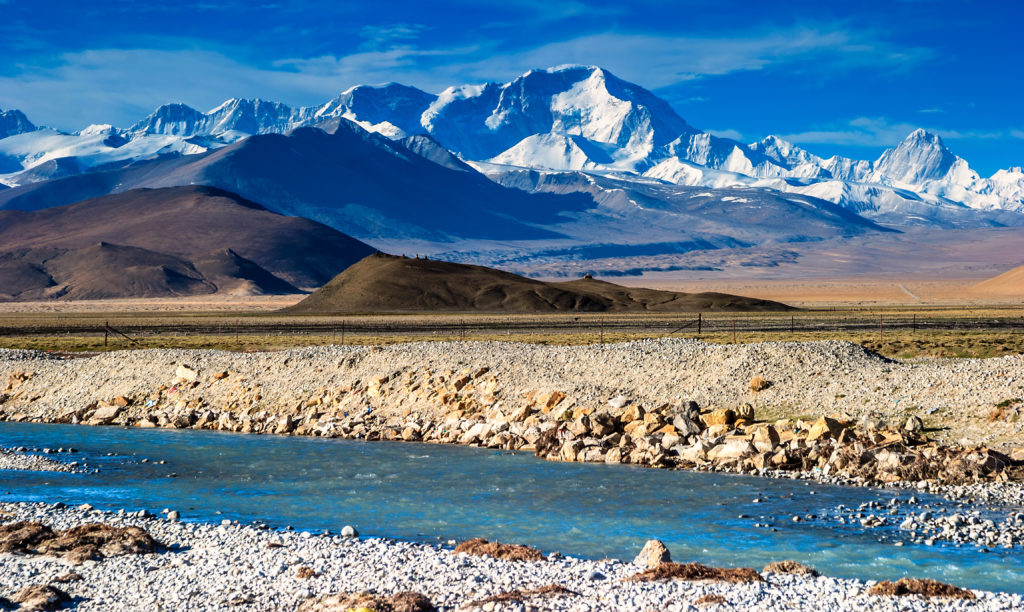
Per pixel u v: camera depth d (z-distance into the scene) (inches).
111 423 2373.3
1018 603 795.4
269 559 989.2
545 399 2121.1
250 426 2224.4
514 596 818.8
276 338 4466.0
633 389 2187.5
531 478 1537.9
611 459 1694.1
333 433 2103.8
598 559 1032.8
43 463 1711.4
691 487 1441.9
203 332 5226.4
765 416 1943.9
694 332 4591.5
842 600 804.0
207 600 842.8
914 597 812.0
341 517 1263.5
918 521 1192.2
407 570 934.4
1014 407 1707.7
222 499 1392.7
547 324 5821.9
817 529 1163.9
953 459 1459.2
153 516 1251.2
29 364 2955.2
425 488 1462.8
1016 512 1231.5
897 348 3260.3
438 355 2532.0
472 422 2041.1
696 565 910.4
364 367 2508.6
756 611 768.9
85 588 890.1
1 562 995.9
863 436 1640.0
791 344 2326.5
